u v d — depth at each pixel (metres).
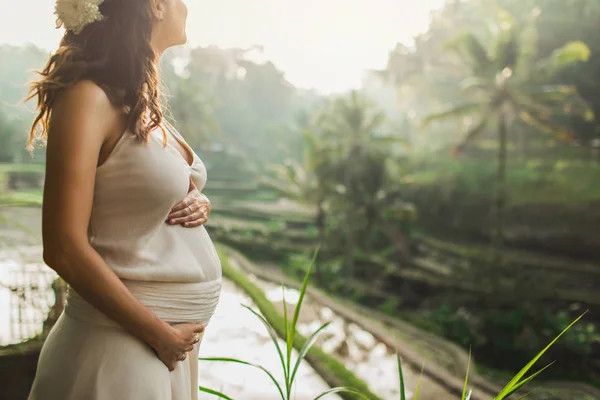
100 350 0.91
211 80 58.41
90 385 0.89
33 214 4.84
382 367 5.65
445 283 16.59
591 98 23.98
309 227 26.53
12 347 2.82
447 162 28.94
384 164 21.20
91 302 0.86
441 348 8.56
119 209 0.95
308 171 21.44
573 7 24.39
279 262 22.38
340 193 20.73
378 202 20.41
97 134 0.88
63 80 0.89
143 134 0.94
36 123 0.97
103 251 0.95
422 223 26.38
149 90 0.95
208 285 1.05
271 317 5.96
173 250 1.00
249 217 31.84
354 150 21.34
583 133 24.33
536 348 11.11
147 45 0.95
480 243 23.84
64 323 0.97
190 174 1.11
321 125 24.55
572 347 10.77
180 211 1.06
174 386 1.01
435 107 32.69
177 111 33.94
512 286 14.45
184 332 0.97
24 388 2.76
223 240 23.92
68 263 0.84
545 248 20.70
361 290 17.00
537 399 6.60
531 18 18.33
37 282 3.26
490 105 18.16
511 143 26.83
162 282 0.97
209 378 3.97
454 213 25.42
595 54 23.75
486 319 12.02
